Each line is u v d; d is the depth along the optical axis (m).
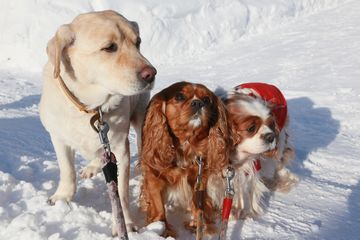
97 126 1.64
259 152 1.78
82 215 1.69
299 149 2.41
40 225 1.63
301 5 5.20
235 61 3.96
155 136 1.71
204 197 1.77
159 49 4.07
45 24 3.80
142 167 1.77
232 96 1.84
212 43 4.38
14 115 2.68
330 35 4.42
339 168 2.25
